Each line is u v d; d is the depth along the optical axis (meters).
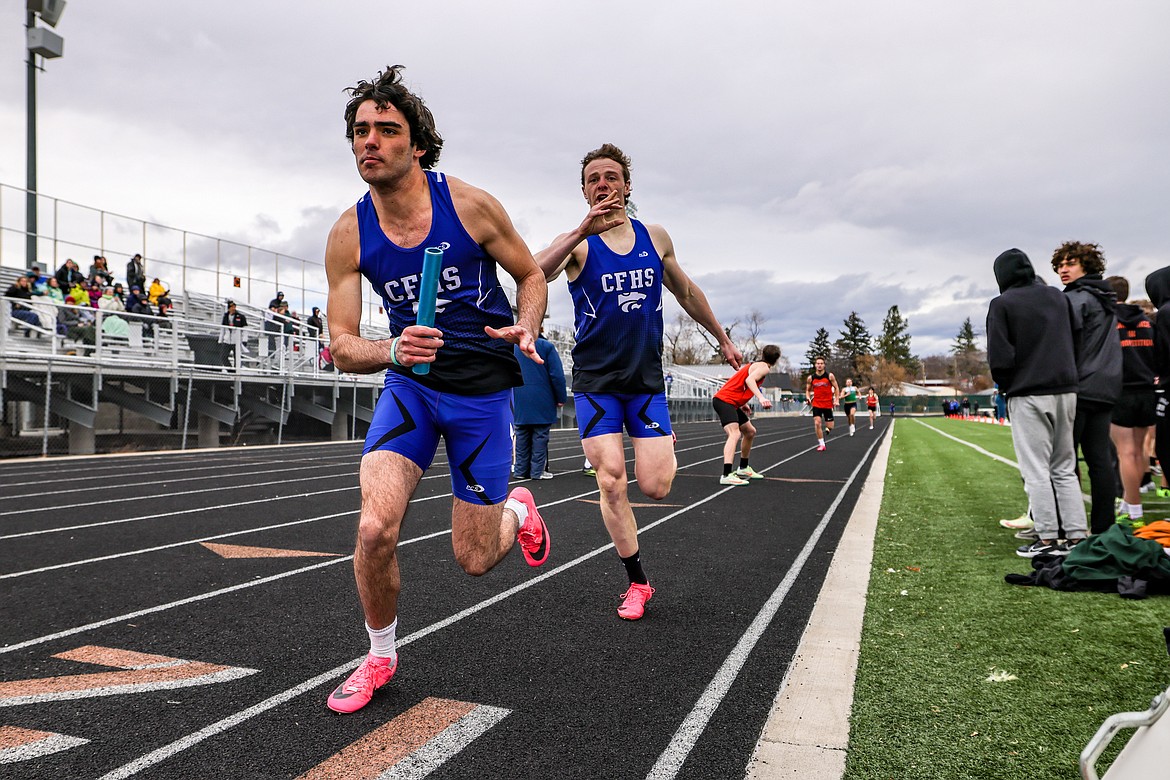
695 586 4.18
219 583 4.30
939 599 3.73
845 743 2.17
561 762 2.10
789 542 5.50
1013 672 2.69
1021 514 6.62
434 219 2.42
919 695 2.51
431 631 3.36
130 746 2.22
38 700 2.58
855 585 4.07
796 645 3.13
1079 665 2.74
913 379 125.25
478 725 2.35
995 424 40.38
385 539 2.33
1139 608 3.48
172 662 2.96
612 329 3.50
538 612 3.66
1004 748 2.11
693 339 87.94
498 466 2.67
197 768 2.08
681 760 2.11
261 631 3.37
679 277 3.82
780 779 1.97
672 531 6.00
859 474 10.99
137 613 3.67
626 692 2.62
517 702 2.54
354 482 9.81
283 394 19.06
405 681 2.74
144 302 18.75
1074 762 2.01
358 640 3.23
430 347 2.21
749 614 3.61
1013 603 3.62
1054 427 4.58
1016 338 4.61
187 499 8.08
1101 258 4.82
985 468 11.70
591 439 3.54
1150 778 1.28
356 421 22.67
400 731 2.31
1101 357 4.58
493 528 2.73
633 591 3.61
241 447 17.66
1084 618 3.33
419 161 2.49
